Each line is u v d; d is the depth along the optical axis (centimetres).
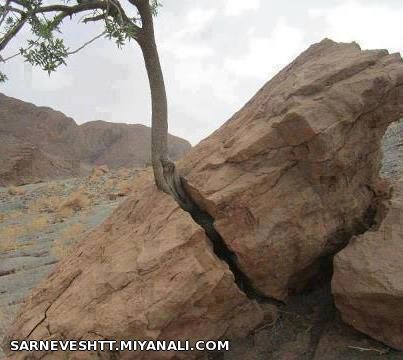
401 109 462
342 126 431
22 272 894
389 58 459
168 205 477
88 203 1538
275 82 543
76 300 450
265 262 452
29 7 407
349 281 405
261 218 447
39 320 459
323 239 464
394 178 713
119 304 423
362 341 415
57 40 405
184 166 530
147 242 455
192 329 438
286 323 465
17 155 3288
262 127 461
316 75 459
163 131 503
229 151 475
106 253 482
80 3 440
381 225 429
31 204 1817
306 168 451
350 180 479
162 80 504
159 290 419
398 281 379
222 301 438
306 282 491
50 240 1133
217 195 447
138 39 487
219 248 475
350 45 506
